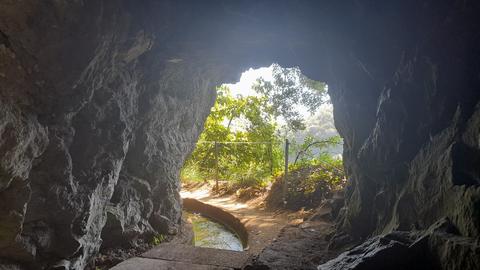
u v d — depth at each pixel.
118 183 6.00
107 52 4.19
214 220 10.00
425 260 3.08
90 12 3.50
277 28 5.21
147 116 6.15
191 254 5.56
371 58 5.04
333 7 4.76
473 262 2.51
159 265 5.12
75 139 4.57
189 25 5.05
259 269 4.84
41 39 3.31
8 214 3.55
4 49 3.22
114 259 5.53
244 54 6.52
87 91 4.18
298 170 11.08
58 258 4.34
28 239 3.94
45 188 4.04
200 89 7.96
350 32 5.02
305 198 9.52
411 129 4.35
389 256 3.14
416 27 4.33
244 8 4.71
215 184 13.24
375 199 5.10
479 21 3.52
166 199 7.38
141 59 5.46
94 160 4.74
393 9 4.43
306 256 5.32
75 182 4.48
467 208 2.85
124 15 4.04
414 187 3.96
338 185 9.57
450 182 3.21
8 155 3.28
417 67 4.14
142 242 6.40
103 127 4.87
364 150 5.30
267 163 14.02
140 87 5.80
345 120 6.36
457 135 3.46
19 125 3.39
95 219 5.03
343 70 5.82
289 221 8.34
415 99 4.28
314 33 5.42
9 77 3.32
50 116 3.96
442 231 3.01
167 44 5.33
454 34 3.71
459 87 3.68
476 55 3.58
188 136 8.50
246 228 8.02
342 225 6.07
